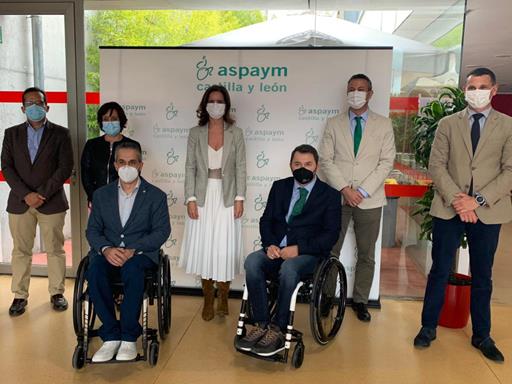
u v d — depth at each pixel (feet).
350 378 8.12
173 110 11.68
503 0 12.22
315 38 12.78
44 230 10.77
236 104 11.48
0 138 12.82
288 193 9.37
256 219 11.72
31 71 12.51
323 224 9.20
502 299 12.20
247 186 11.67
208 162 10.10
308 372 8.29
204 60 11.44
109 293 8.20
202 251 10.15
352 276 11.54
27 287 10.84
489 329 9.18
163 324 9.16
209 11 12.81
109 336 8.02
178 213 11.98
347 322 10.48
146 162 11.91
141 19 12.62
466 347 9.34
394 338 9.70
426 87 12.03
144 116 11.76
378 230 10.57
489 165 8.70
